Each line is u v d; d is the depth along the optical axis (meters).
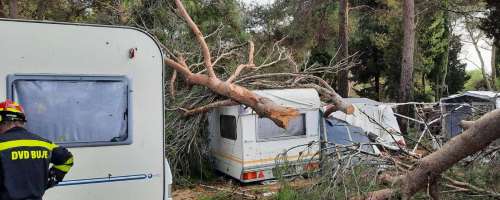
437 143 7.32
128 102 4.80
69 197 4.56
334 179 5.85
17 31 4.40
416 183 5.19
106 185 4.71
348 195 5.69
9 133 3.59
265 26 22.94
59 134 4.54
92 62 4.68
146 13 11.53
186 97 9.16
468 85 33.78
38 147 3.65
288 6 22.66
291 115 6.94
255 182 9.63
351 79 27.47
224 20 14.35
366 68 26.41
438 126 11.01
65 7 14.98
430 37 24.58
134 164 4.82
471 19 23.83
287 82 9.66
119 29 4.79
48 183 3.83
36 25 4.46
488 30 20.02
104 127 4.71
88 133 4.64
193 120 9.41
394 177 5.68
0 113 3.61
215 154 10.46
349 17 23.73
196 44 10.39
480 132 4.73
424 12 22.94
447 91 26.80
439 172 5.09
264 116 7.15
